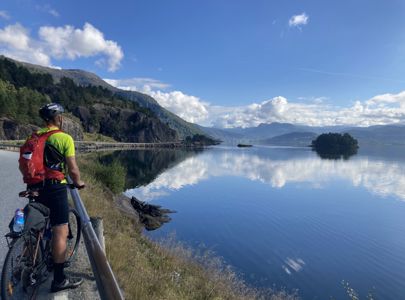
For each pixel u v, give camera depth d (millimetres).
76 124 147375
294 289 16078
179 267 10312
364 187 54062
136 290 5426
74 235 6629
